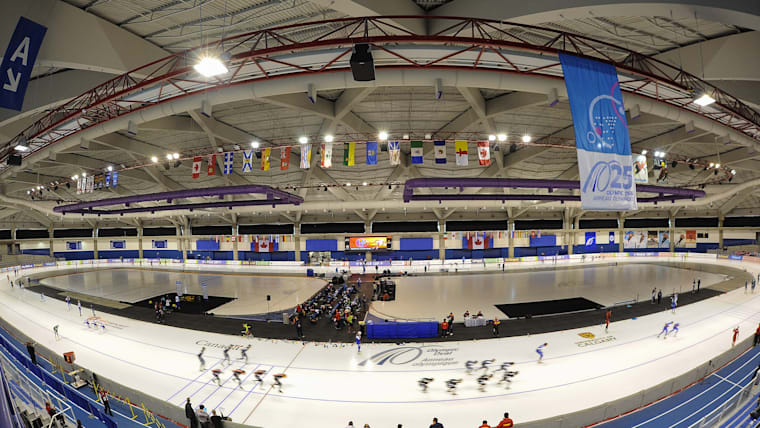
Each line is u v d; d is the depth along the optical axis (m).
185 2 9.43
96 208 49.19
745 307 24.22
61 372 15.74
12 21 8.19
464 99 16.34
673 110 13.95
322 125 19.17
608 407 11.31
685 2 7.41
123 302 29.31
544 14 8.27
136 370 15.82
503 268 45.06
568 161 26.80
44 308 27.56
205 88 11.72
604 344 17.94
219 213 48.38
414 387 13.76
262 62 10.16
